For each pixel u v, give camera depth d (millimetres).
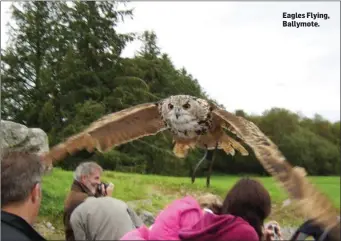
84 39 31250
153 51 33188
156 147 30266
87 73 30375
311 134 38375
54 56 32125
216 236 2977
